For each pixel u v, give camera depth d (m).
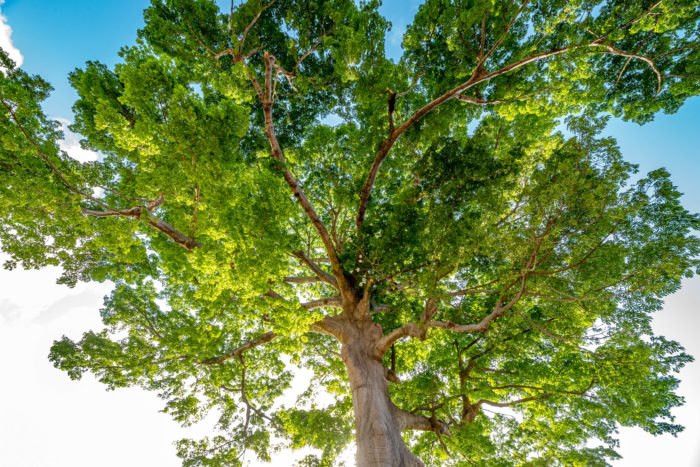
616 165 6.98
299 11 10.45
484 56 8.85
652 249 7.82
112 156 10.26
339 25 9.91
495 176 7.62
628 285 8.17
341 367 12.27
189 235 7.88
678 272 7.27
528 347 11.13
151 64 5.85
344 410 11.33
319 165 12.19
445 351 11.15
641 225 7.90
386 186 12.66
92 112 8.99
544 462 9.38
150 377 11.02
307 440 10.35
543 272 7.92
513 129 11.55
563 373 9.91
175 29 9.80
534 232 7.49
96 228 7.43
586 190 7.18
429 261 8.02
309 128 13.20
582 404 9.52
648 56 8.86
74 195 6.91
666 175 7.21
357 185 10.93
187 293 10.07
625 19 7.84
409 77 10.77
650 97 9.77
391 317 10.60
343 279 10.38
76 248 9.13
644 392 8.59
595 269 8.15
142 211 8.09
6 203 6.57
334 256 10.16
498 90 10.50
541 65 10.30
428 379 10.16
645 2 7.61
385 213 9.12
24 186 6.45
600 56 9.42
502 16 8.59
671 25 7.48
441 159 7.75
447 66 10.45
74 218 7.13
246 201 6.82
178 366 11.10
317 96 12.70
